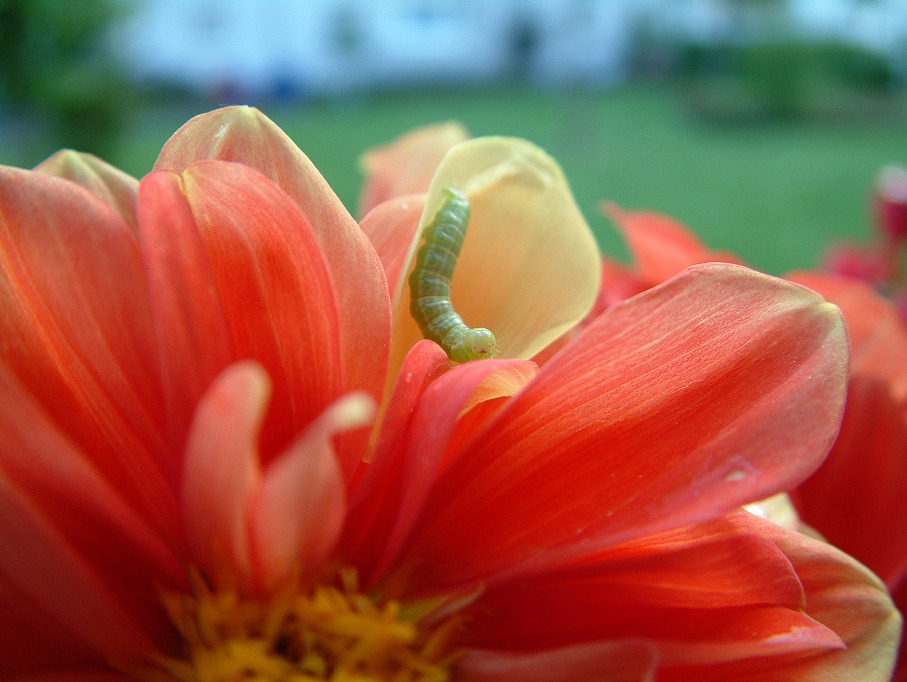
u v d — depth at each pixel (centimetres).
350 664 7
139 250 7
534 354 9
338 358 7
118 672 7
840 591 8
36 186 7
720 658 7
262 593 7
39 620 7
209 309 7
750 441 7
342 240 8
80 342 7
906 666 10
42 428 6
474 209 9
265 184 7
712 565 7
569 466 7
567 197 10
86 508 6
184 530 7
